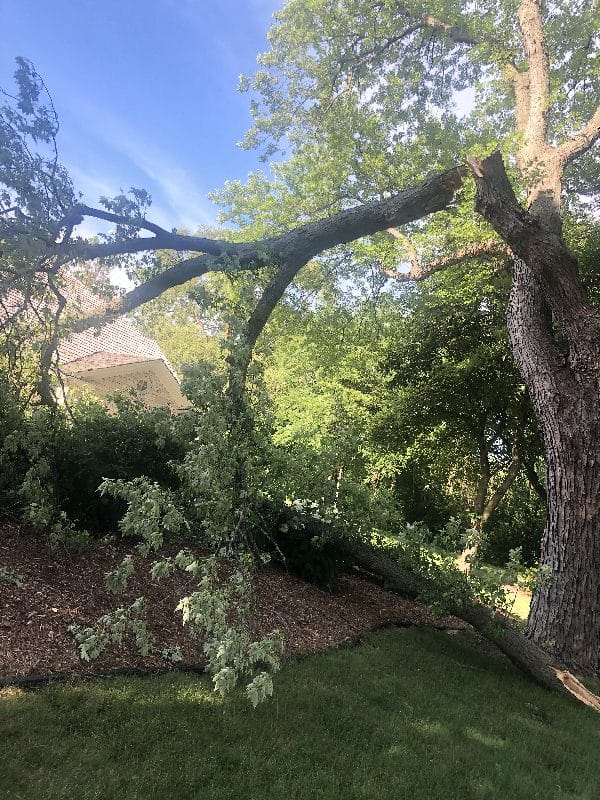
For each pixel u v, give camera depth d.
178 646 4.00
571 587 5.54
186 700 3.29
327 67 10.45
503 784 3.11
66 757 2.56
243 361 3.34
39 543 5.14
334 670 4.31
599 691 5.04
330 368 12.64
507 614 6.29
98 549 5.46
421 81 10.91
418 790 2.88
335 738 3.25
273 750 2.97
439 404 11.03
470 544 5.39
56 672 3.28
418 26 9.86
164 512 3.16
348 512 6.10
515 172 6.94
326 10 9.94
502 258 9.00
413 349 11.31
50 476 5.29
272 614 5.26
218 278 4.89
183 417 3.22
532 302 6.28
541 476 13.85
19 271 3.16
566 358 5.97
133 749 2.71
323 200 10.62
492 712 4.14
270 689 2.48
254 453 3.55
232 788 2.58
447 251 9.12
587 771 3.47
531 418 10.62
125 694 3.20
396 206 4.46
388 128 10.86
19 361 4.29
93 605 4.26
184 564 2.84
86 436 5.75
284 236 4.51
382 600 7.05
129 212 3.46
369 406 12.38
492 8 9.30
